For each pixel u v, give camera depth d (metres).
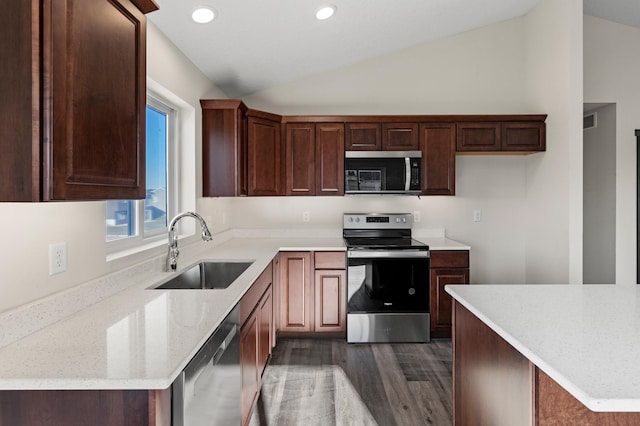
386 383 2.57
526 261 3.89
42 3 0.87
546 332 1.22
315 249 3.32
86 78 1.01
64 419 0.96
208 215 3.17
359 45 3.46
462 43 3.88
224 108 3.01
